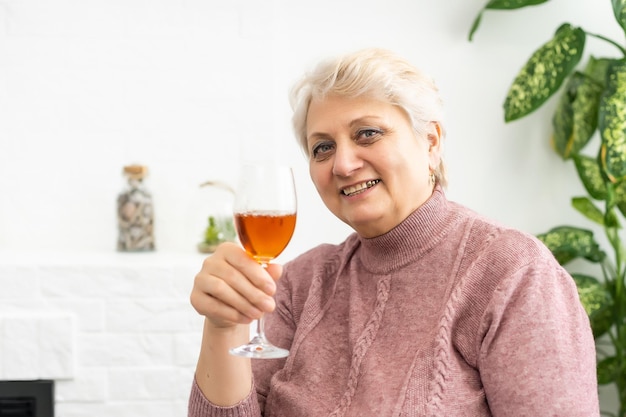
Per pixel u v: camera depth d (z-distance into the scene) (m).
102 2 3.03
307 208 3.06
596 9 3.09
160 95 3.05
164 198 3.07
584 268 3.13
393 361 1.40
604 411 3.14
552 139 3.08
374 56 1.44
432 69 3.08
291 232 1.27
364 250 1.55
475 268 1.39
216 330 1.40
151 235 3.03
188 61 3.04
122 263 2.80
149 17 3.04
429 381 1.35
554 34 3.04
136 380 2.82
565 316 1.31
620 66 2.76
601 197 2.86
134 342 2.81
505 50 3.08
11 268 2.77
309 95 1.48
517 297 1.33
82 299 2.79
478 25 3.05
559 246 2.90
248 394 1.46
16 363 2.79
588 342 1.32
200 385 1.46
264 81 3.05
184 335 2.81
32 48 3.03
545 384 1.26
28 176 3.07
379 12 3.06
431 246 1.47
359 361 1.43
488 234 1.44
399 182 1.45
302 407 1.46
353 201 1.46
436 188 1.53
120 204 3.02
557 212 3.12
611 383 3.12
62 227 3.09
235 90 3.05
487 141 3.10
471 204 3.11
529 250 1.38
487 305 1.35
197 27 3.04
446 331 1.37
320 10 3.05
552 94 2.82
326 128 1.45
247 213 1.24
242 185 1.26
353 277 1.55
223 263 1.29
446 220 1.49
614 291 2.98
